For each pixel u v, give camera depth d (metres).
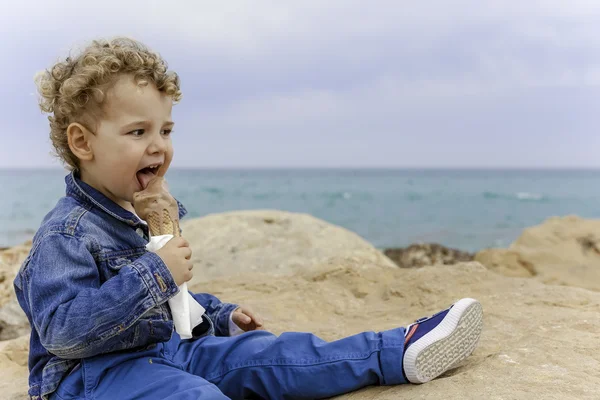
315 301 3.58
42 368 2.01
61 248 1.91
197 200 33.25
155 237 2.04
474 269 3.70
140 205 2.08
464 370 2.18
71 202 2.07
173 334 2.23
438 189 43.72
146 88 2.05
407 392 1.95
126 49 2.08
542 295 3.21
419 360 2.00
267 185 46.94
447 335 2.05
